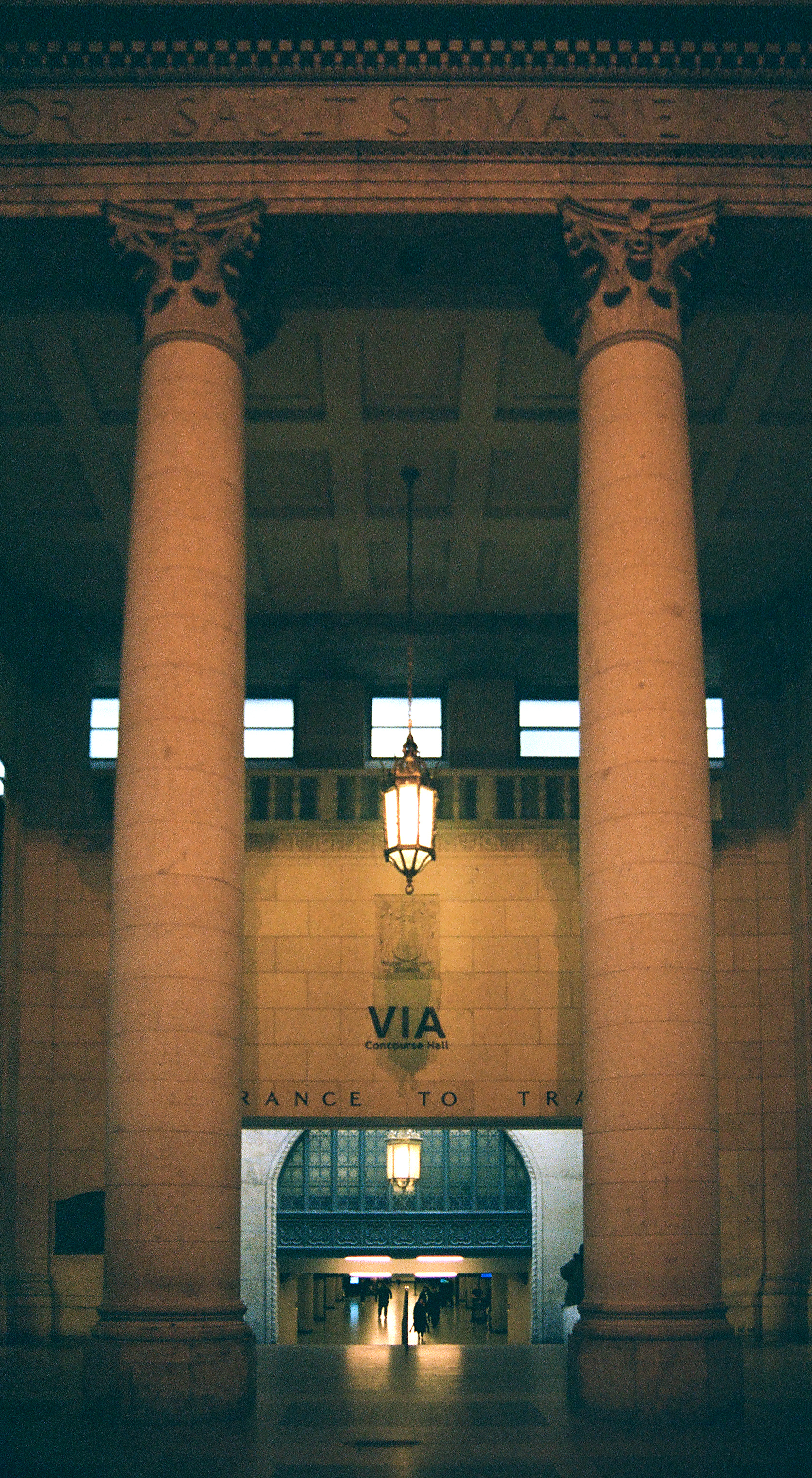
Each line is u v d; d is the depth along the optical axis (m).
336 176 16.88
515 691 27.77
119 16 16.80
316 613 27.06
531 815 25.69
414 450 22.06
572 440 21.81
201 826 15.14
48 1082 24.78
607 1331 14.02
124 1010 14.77
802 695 25.52
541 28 16.97
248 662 27.59
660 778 15.27
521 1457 11.98
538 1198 38.94
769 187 17.02
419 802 21.14
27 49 17.03
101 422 21.06
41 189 16.89
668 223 16.84
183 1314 13.91
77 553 24.88
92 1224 24.28
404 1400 15.37
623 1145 14.51
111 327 18.94
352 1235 39.81
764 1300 23.94
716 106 17.16
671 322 16.75
